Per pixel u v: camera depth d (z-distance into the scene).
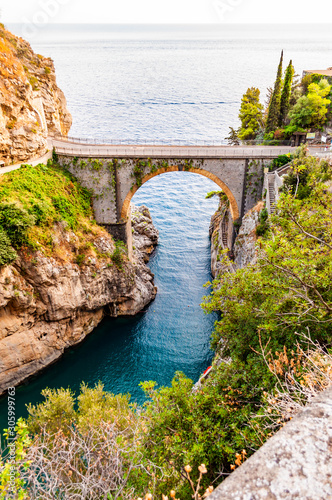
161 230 73.81
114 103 180.62
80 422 22.17
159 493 11.42
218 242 59.59
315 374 8.43
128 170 47.72
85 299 43.69
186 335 46.22
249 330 17.59
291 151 50.09
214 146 52.41
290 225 17.62
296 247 16.38
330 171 33.75
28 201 39.19
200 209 84.12
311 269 14.64
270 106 64.94
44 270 37.81
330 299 15.43
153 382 15.73
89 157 47.31
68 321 42.56
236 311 18.30
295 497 2.38
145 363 41.97
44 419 25.45
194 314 49.97
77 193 47.88
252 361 15.40
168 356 42.94
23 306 36.50
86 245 44.34
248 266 20.03
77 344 44.22
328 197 17.84
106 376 40.19
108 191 48.88
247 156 46.88
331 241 16.27
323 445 2.76
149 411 15.49
